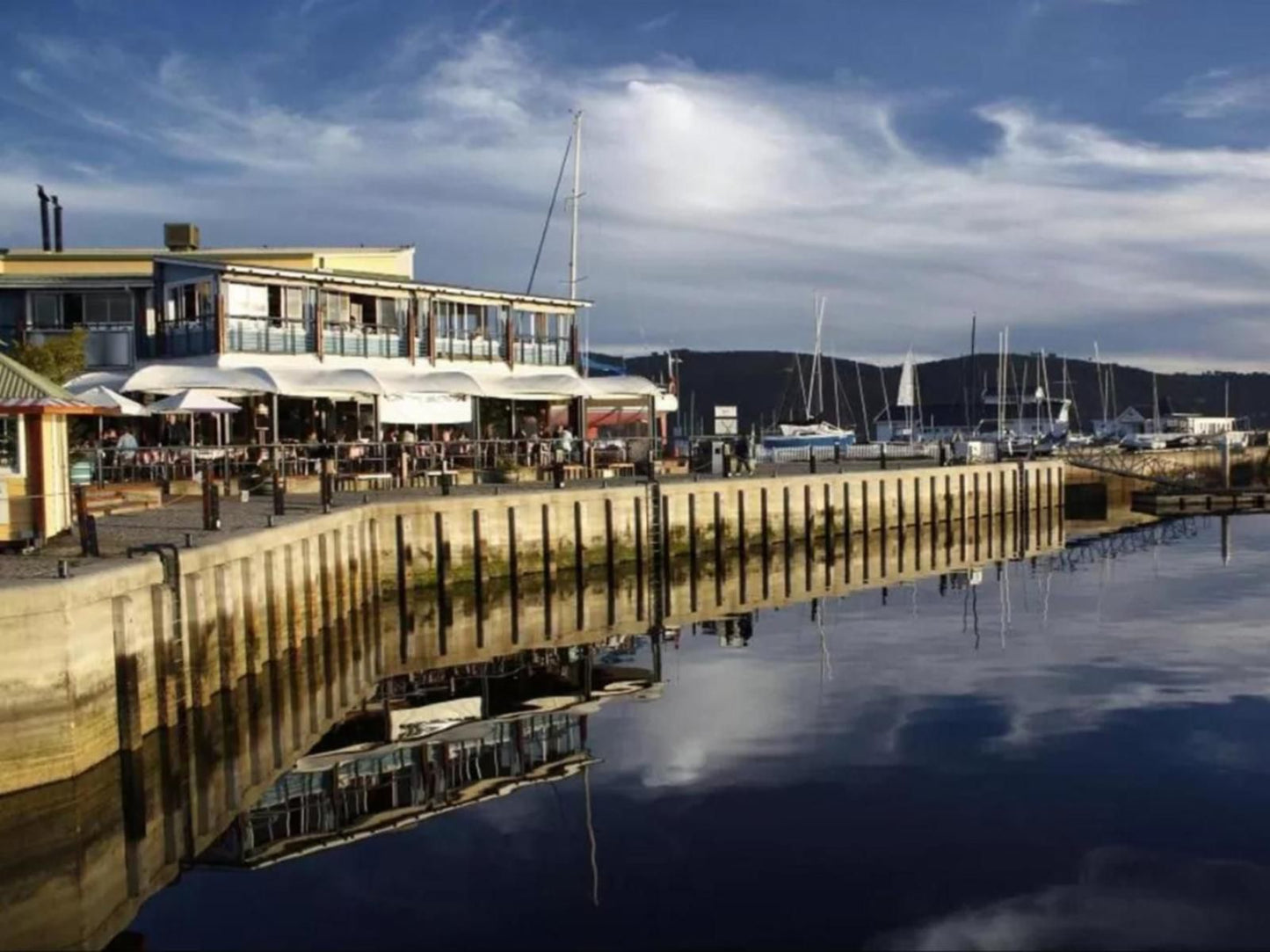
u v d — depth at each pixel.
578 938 11.59
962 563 46.41
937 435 119.81
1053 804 15.38
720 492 41.66
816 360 102.94
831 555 46.56
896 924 11.84
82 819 14.84
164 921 12.10
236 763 18.36
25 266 51.78
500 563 34.41
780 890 12.70
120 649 15.88
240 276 41.75
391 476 37.91
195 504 31.88
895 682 23.20
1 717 14.12
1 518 20.73
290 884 13.09
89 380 35.44
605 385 43.50
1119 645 27.22
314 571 24.98
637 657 26.81
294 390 34.84
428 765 17.88
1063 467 62.03
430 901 12.54
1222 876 13.02
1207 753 17.73
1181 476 74.38
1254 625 30.00
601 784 16.53
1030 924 11.86
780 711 20.83
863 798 15.70
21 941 11.67
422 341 46.81
